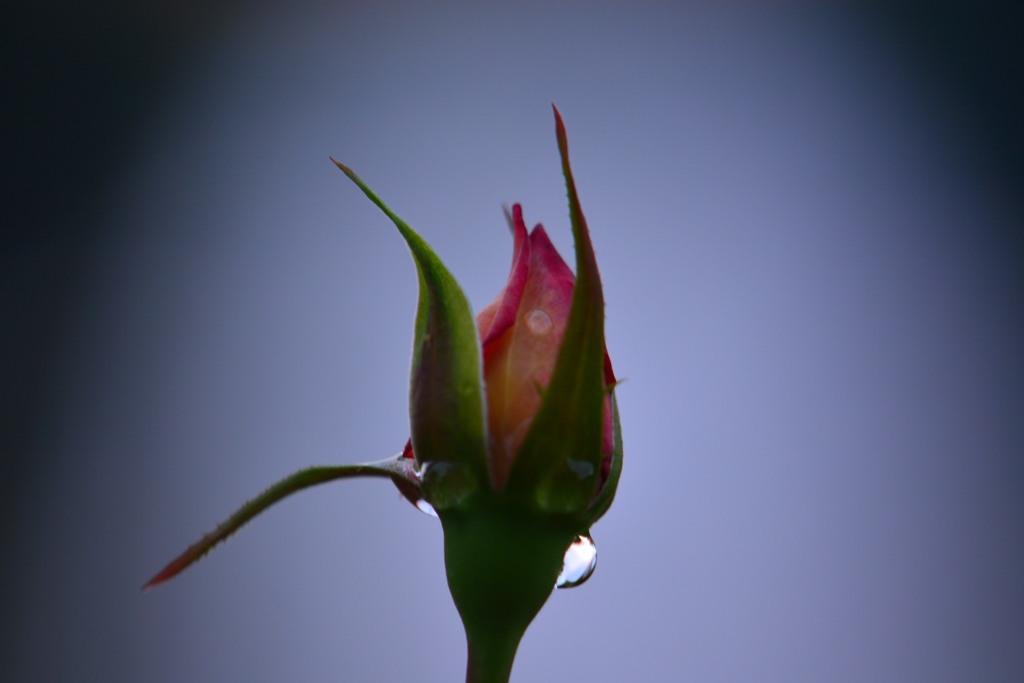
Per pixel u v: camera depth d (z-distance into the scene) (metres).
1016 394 0.80
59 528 0.84
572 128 0.87
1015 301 0.82
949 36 0.89
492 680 0.26
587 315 0.26
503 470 0.26
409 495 0.27
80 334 0.89
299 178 0.91
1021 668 0.73
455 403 0.26
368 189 0.26
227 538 0.26
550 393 0.26
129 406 0.87
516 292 0.26
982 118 0.87
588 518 0.26
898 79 0.89
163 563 0.83
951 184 0.86
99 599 0.82
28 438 0.87
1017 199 0.84
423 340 0.26
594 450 0.26
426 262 0.26
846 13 0.90
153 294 0.90
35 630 0.82
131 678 0.80
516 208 0.27
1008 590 0.75
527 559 0.26
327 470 0.26
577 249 0.26
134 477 0.85
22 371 0.87
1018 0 0.88
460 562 0.26
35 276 0.90
